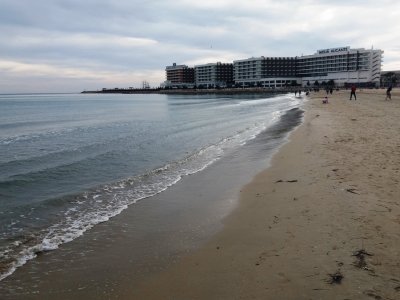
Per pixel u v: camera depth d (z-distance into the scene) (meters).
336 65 163.00
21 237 7.63
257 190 9.93
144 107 73.19
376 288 4.58
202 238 7.02
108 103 102.44
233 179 11.65
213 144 20.02
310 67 176.25
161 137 24.11
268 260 5.65
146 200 9.92
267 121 32.53
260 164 13.46
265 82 180.12
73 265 6.23
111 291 5.29
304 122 26.02
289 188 9.52
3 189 11.63
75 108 74.81
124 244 7.04
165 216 8.56
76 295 5.24
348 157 12.17
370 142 14.64
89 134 27.72
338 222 6.80
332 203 7.86
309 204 8.00
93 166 14.97
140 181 12.06
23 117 49.09
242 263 5.68
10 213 9.22
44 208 9.57
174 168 13.97
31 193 11.13
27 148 21.08
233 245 6.46
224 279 5.24
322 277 4.95
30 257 6.61
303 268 5.25
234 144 19.50
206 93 188.00
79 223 8.36
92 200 10.13
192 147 19.48
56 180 12.76
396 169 10.16
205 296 4.84
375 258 5.33
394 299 4.33
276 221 7.31
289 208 7.96
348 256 5.46
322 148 14.34
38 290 5.43
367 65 153.12
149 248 6.76
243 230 7.13
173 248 6.67
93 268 6.08
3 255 6.72
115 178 12.81
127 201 9.92
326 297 4.48
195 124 33.06
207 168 13.69
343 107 37.66
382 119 23.36
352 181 9.29
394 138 15.27
